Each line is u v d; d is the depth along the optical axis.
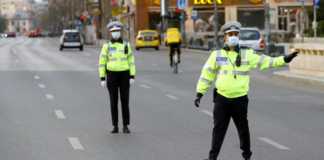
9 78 56.00
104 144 23.75
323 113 32.62
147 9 160.75
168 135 25.81
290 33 112.12
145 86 48.31
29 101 38.31
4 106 35.84
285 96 40.84
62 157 21.25
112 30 26.12
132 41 168.75
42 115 31.97
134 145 23.52
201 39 113.62
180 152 22.06
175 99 39.34
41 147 23.12
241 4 149.88
